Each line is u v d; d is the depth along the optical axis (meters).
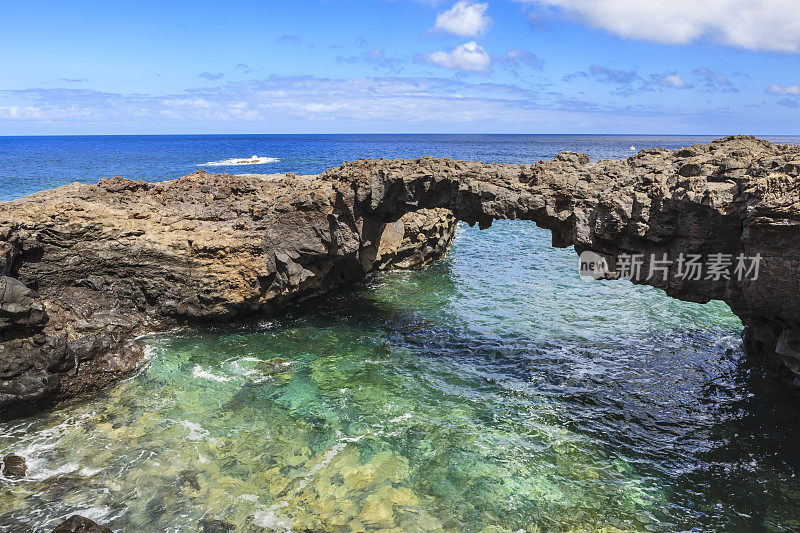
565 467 13.04
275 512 11.09
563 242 18.45
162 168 81.75
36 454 12.80
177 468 12.43
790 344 13.37
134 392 15.87
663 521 11.28
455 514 11.27
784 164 11.90
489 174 18.58
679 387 16.97
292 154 131.25
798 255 11.62
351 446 13.55
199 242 19.62
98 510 11.01
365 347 19.59
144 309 19.77
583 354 19.34
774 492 12.19
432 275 29.42
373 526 10.79
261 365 17.86
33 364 14.78
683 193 13.75
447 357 18.98
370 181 19.95
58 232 18.09
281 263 20.83
